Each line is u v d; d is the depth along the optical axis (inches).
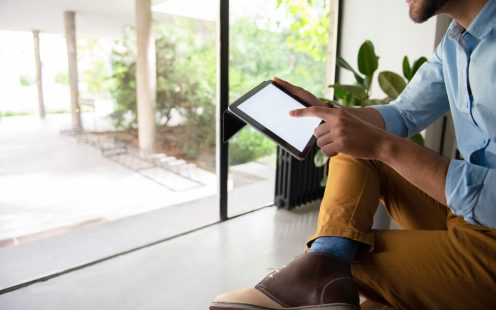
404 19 90.1
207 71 195.3
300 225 86.3
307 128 34.1
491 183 24.6
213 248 73.7
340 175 36.6
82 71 258.7
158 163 178.9
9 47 274.8
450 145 99.0
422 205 38.5
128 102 241.0
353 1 99.7
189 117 201.3
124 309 54.2
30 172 156.6
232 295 33.5
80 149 204.5
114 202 119.5
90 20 252.2
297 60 143.6
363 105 68.8
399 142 26.6
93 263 67.1
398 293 32.9
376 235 34.5
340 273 30.5
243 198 111.2
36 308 54.2
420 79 42.1
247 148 162.2
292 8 140.0
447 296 30.7
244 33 155.1
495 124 29.9
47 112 315.3
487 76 29.0
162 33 200.5
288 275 31.7
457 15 30.6
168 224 88.6
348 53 103.2
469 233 30.2
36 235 90.0
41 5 230.2
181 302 55.9
